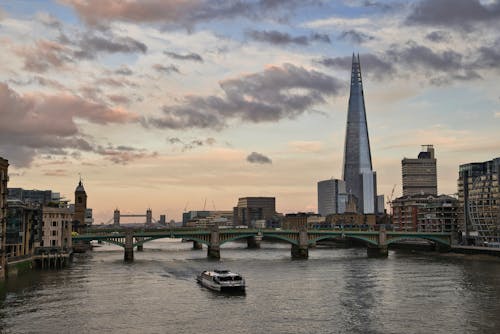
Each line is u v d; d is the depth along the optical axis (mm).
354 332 95500
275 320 105188
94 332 95750
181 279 164250
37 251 197000
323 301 124875
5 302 121438
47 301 123188
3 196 154250
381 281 158500
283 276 172125
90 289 141875
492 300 124938
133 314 110688
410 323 101938
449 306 117875
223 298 129625
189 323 102938
